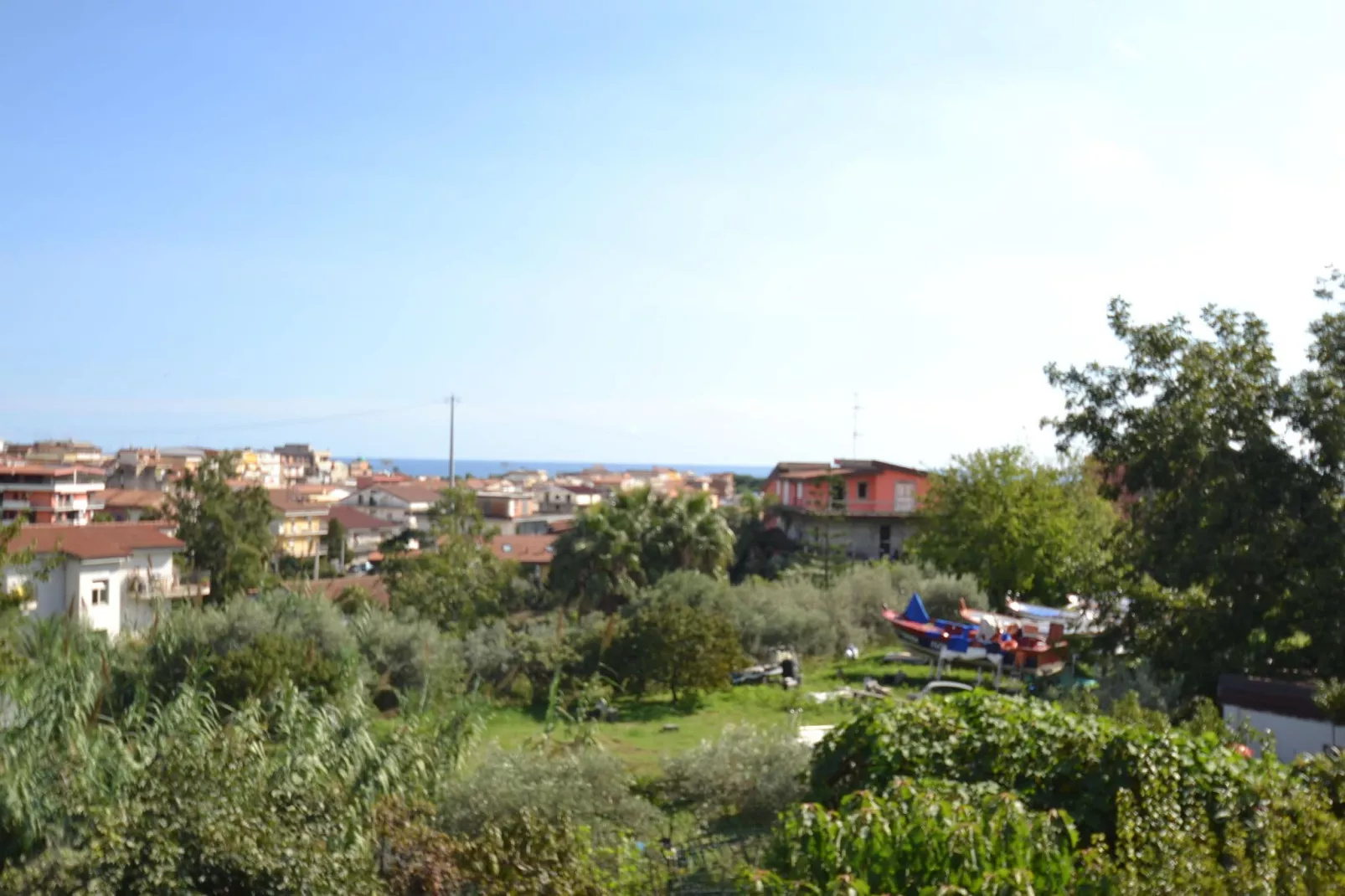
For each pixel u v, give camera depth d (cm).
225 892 761
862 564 4084
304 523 8744
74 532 4278
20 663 1466
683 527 3719
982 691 995
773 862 734
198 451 13712
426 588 3331
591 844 935
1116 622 2106
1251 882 582
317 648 2111
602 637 2280
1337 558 1820
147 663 1823
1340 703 1398
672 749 1738
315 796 880
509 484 13850
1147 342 2092
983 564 3403
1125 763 840
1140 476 2067
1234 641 1883
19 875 760
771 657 2544
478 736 1470
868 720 975
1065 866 641
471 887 790
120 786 997
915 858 655
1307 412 1938
